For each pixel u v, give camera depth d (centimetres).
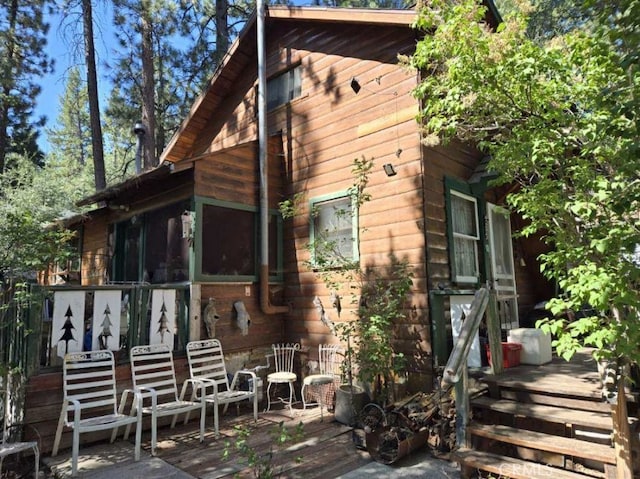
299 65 688
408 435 372
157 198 618
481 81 352
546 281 741
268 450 384
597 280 249
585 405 336
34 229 440
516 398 376
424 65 433
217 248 557
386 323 461
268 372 589
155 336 467
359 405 455
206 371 509
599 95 269
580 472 307
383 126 548
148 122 1145
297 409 522
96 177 1127
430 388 464
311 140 640
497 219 646
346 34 613
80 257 893
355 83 585
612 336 244
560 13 901
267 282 597
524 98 354
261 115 620
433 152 526
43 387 380
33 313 379
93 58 1166
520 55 339
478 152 622
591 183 297
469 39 356
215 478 330
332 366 564
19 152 1603
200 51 1487
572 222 328
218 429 437
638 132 226
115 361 434
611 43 260
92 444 407
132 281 684
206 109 864
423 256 490
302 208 639
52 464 357
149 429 446
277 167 669
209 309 525
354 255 558
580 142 337
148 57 1169
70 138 2311
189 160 529
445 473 337
